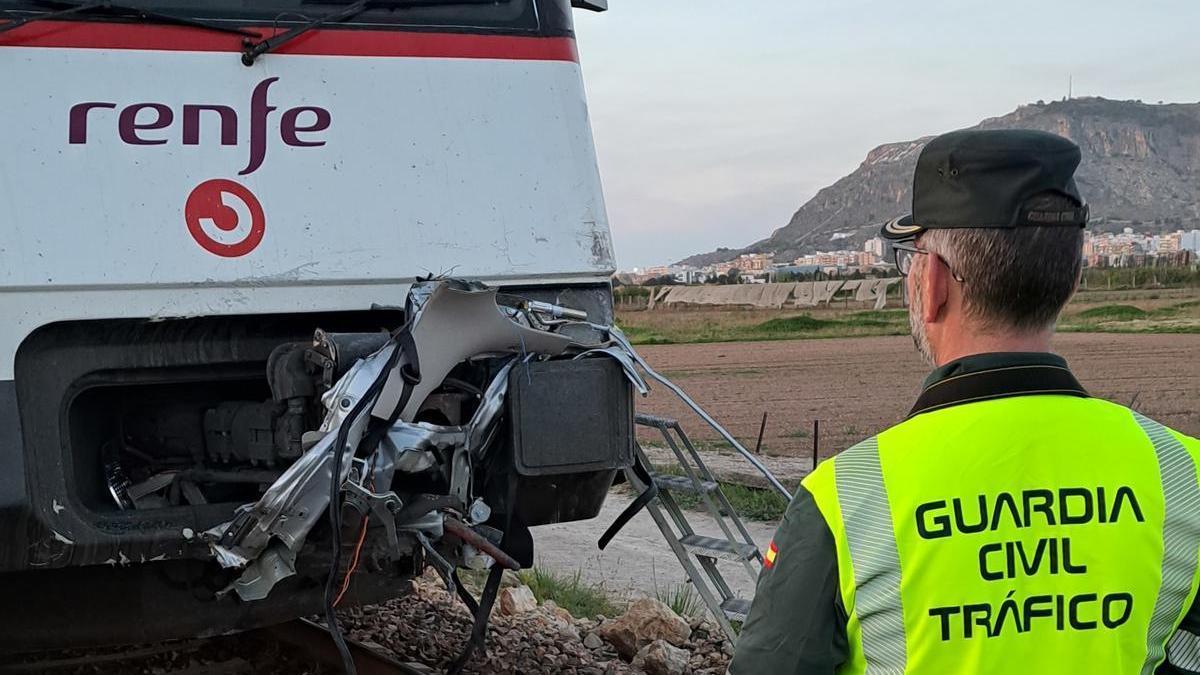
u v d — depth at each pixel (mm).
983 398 1748
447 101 4059
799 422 19219
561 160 4223
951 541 1677
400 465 3547
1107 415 1765
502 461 3951
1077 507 1693
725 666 5391
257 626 4105
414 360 3510
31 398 3535
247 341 3902
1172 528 1715
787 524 1794
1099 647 1674
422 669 5125
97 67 3623
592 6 5023
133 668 5109
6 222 3473
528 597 6484
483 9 4152
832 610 1730
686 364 30781
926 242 1830
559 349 3914
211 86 3740
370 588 4207
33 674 4961
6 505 3414
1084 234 1784
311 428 3762
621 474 4793
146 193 3637
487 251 4047
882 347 35375
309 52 3871
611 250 4320
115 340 3676
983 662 1663
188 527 3668
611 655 5703
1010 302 1744
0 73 3520
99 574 3941
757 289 53312
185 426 4207
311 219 3824
